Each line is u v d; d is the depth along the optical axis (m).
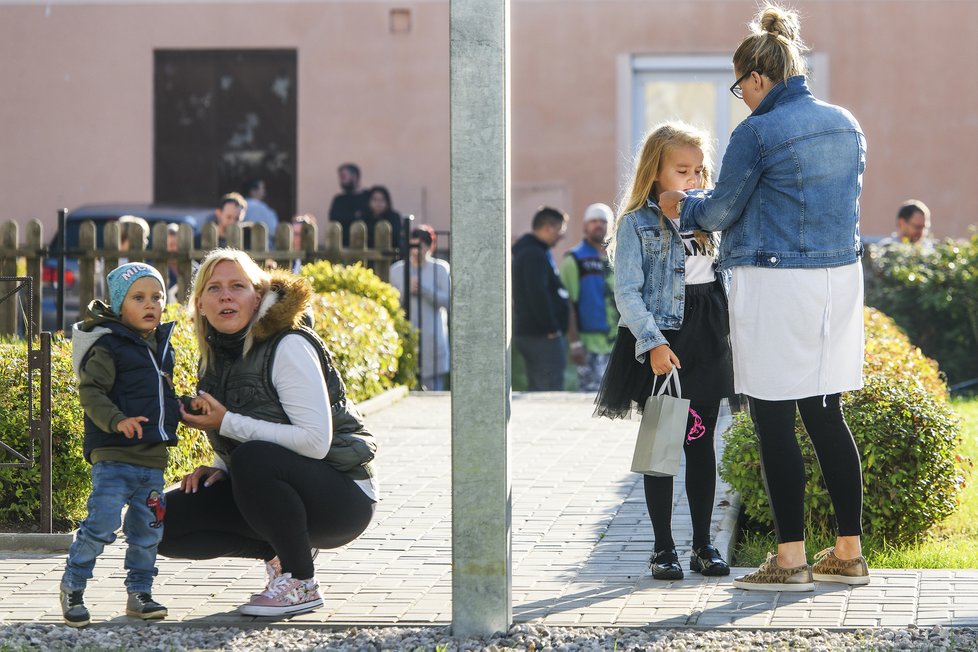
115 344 6.84
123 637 6.75
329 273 16.23
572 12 26.02
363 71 26.34
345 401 7.13
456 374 6.59
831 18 25.78
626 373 7.72
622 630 6.72
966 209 25.70
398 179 26.33
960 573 7.73
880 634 6.53
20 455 9.02
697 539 7.84
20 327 16.52
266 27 26.41
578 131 26.03
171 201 26.78
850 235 7.21
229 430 6.84
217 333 6.94
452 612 6.75
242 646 6.57
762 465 7.37
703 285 7.66
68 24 26.59
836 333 7.20
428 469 11.29
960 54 25.62
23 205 26.77
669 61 26.00
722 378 7.65
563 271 19.55
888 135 25.80
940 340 18.91
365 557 8.40
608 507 9.79
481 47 6.48
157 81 26.75
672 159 7.57
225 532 7.17
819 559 7.63
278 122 26.62
